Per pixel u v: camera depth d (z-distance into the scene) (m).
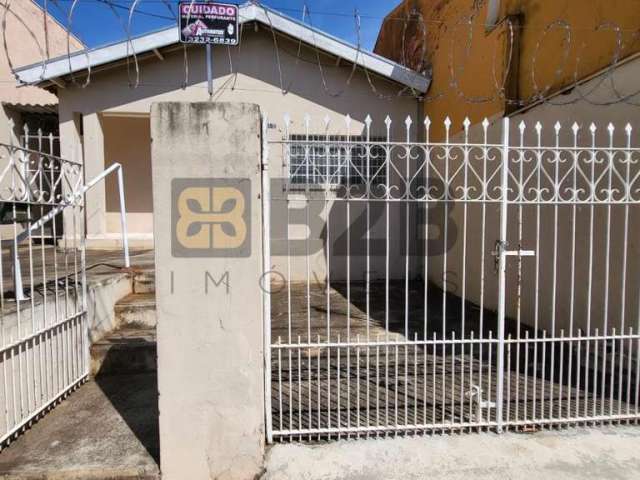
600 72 3.92
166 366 2.42
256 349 2.47
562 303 4.40
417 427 2.79
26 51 8.30
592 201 2.93
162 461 2.43
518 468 2.49
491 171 5.65
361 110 7.79
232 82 7.56
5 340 2.66
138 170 8.99
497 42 5.56
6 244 3.16
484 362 3.96
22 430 2.79
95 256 6.46
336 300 6.38
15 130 8.38
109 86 7.31
